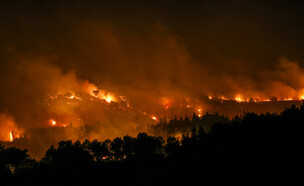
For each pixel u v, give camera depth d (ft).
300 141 226.79
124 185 207.92
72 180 221.66
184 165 228.84
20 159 241.35
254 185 176.76
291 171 186.39
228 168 205.98
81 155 246.47
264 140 241.55
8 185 213.46
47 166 242.17
